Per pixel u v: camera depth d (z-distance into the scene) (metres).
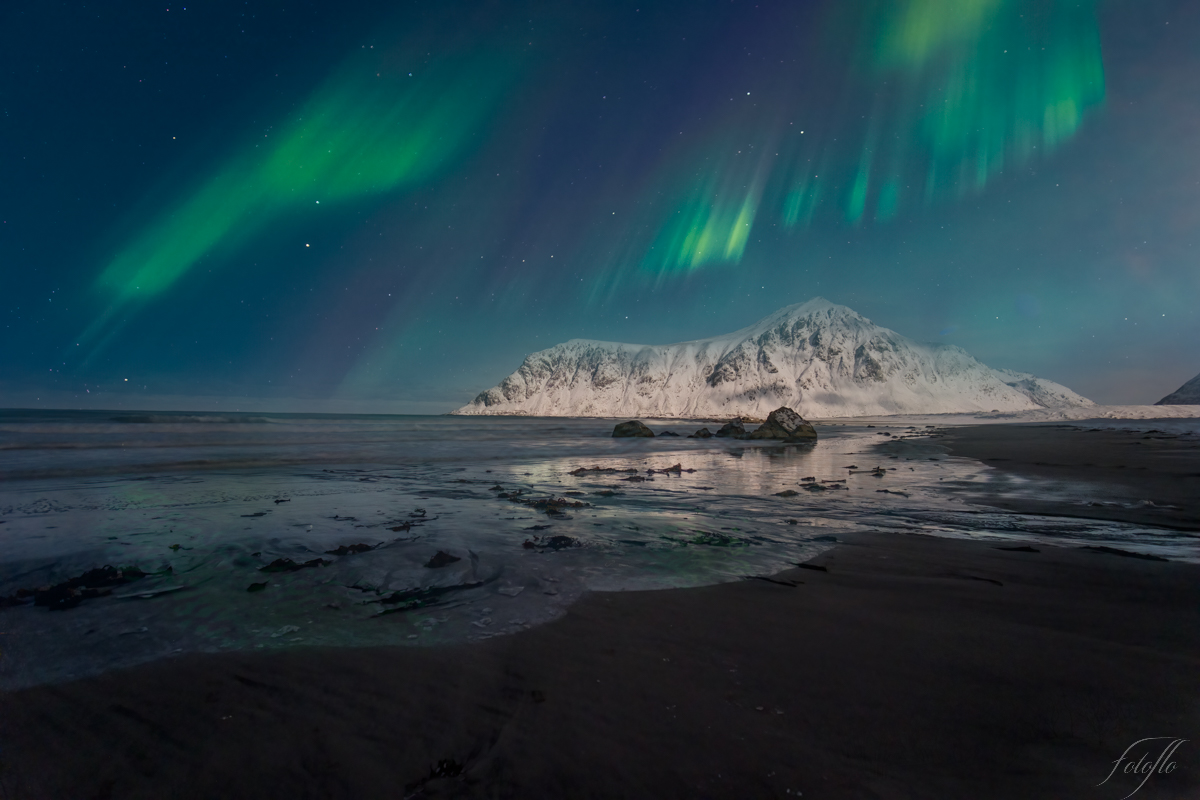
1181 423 50.94
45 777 1.92
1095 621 3.41
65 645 3.11
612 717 2.32
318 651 3.03
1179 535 6.07
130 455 15.80
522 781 1.91
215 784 1.90
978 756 1.98
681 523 6.84
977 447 21.94
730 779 1.90
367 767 2.00
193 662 2.89
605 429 51.00
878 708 2.35
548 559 5.05
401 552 5.27
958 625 3.38
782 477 12.44
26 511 7.57
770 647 3.05
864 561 4.98
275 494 9.38
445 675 2.73
